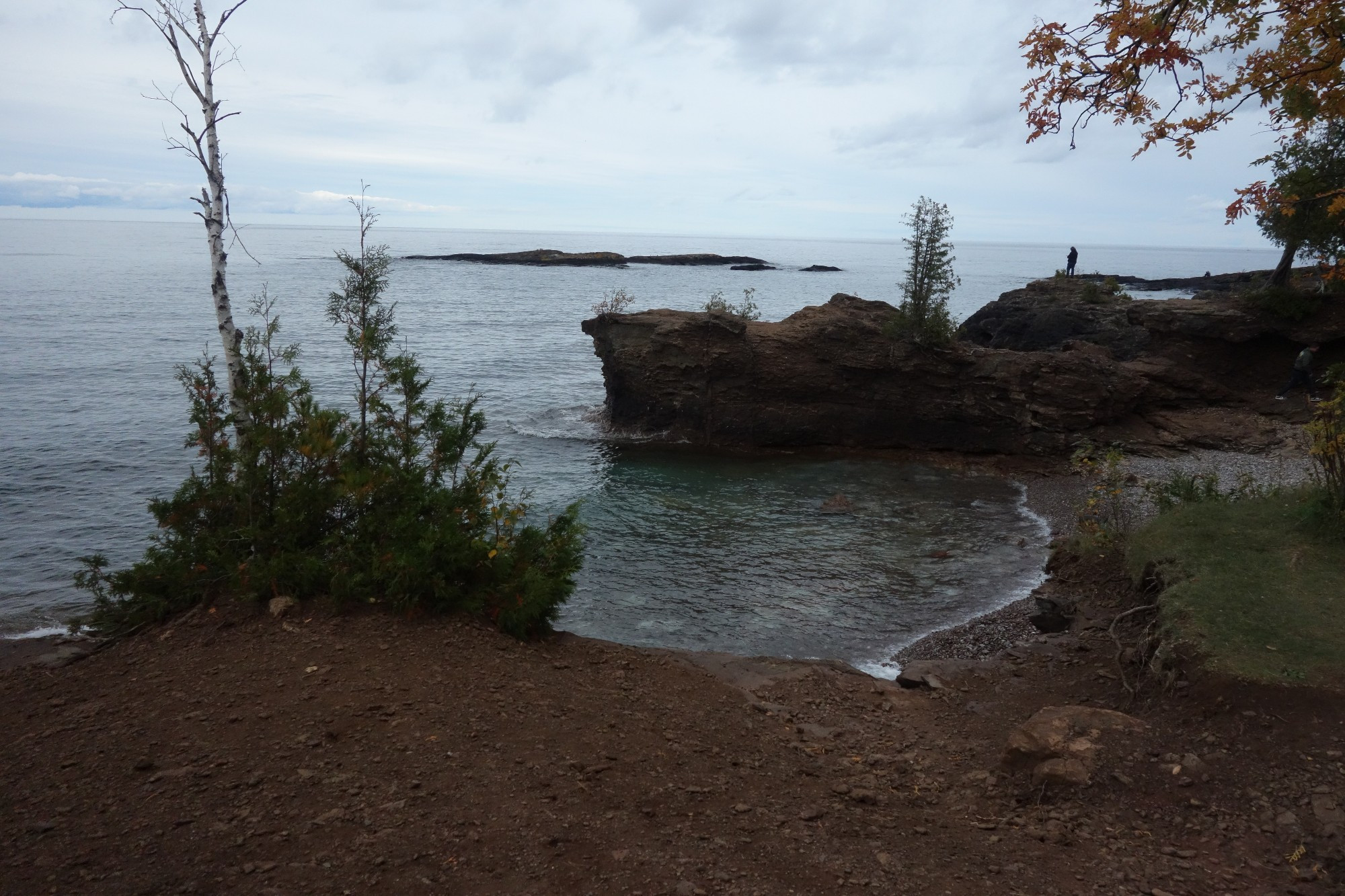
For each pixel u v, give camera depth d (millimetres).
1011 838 5863
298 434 9328
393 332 10312
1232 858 5500
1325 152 19922
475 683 7418
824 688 9555
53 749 6023
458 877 4719
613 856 5055
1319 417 10875
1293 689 7207
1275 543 10211
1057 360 27688
